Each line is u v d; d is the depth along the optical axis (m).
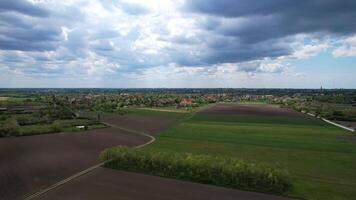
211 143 81.50
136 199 38.03
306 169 54.44
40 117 112.44
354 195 40.81
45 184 43.69
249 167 43.81
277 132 102.38
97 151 67.38
